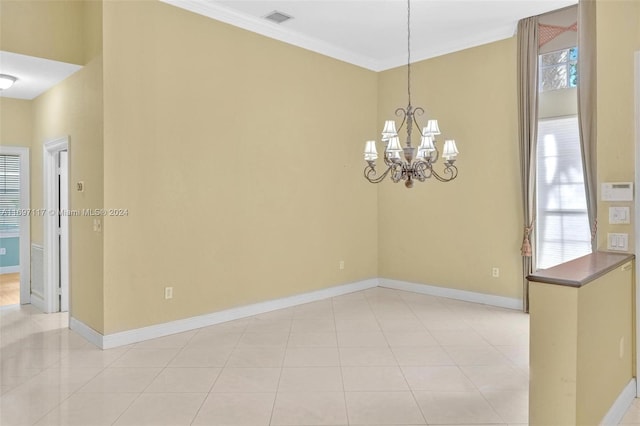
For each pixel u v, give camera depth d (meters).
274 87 5.27
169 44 4.34
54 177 5.30
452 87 5.81
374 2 4.60
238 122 4.92
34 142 5.64
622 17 3.21
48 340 4.24
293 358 3.74
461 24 5.18
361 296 6.05
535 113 4.98
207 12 4.61
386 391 3.09
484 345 4.05
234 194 4.89
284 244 5.41
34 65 4.25
